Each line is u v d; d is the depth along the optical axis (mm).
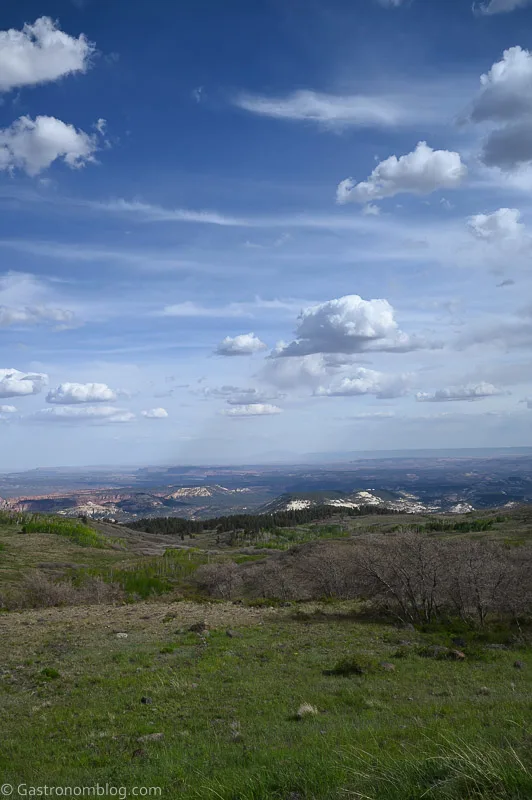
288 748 10953
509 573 31578
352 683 17719
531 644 25469
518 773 6949
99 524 171000
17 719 14711
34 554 103188
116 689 17203
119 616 34000
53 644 24781
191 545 152500
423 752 9195
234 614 34594
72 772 10828
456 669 20109
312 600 43406
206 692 16641
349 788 7793
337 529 149500
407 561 33594
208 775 9727
